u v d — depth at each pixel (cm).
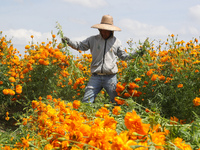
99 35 488
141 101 534
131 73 488
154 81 545
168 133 152
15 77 622
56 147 128
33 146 150
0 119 541
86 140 125
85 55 830
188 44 716
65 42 488
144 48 505
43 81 630
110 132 128
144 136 122
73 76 611
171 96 514
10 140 273
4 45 821
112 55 486
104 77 483
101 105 299
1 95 577
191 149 130
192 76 526
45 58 623
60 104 210
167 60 616
